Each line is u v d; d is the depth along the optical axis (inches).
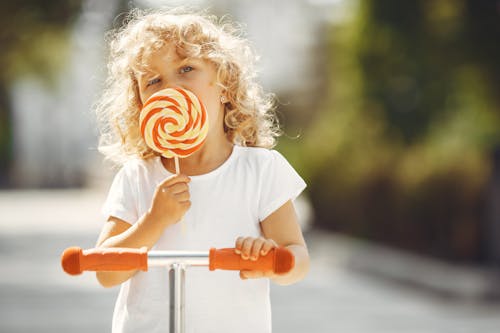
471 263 670.5
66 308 536.4
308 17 1305.4
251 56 160.4
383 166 854.5
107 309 534.3
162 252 127.7
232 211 150.7
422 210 749.9
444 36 706.8
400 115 816.3
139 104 158.2
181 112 136.1
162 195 139.3
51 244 983.0
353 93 839.1
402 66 773.9
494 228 650.8
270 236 153.2
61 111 2508.6
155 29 149.7
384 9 766.5
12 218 1413.6
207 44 150.9
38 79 1230.9
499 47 665.0
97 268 125.9
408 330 458.6
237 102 158.4
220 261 126.7
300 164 1056.2
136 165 157.1
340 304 561.3
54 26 975.0
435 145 789.9
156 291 147.6
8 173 2437.3
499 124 705.6
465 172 689.6
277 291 628.1
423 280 625.6
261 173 153.1
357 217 916.6
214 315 146.5
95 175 2305.6
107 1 898.1
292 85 1325.0
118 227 152.3
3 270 743.7
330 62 1002.1
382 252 794.8
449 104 754.8
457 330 458.9
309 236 1003.3
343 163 960.9
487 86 687.7
